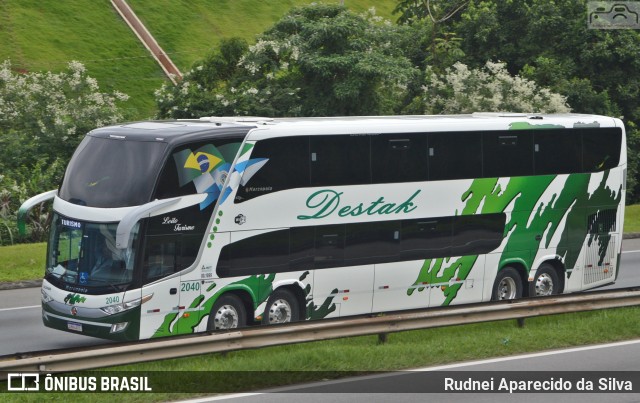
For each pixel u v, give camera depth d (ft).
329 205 77.15
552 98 163.32
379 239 80.12
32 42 263.70
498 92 160.66
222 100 151.74
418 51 188.34
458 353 65.10
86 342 73.20
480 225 86.48
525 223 89.51
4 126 155.63
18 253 107.76
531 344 68.59
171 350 56.95
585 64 187.73
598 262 95.61
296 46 155.22
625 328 73.77
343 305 78.64
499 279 88.84
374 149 79.66
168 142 69.72
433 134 83.20
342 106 155.94
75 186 71.87
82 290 69.10
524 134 89.15
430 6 204.44
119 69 266.36
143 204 68.39
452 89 165.07
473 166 85.76
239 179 72.49
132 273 67.77
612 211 96.22
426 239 82.99
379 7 367.04
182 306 69.92
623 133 96.78
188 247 70.13
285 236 74.95
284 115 154.10
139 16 299.99
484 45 192.13
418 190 82.28
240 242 72.59
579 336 71.26
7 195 132.67
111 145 71.87
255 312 73.77
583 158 93.50
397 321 66.80
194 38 300.81
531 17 190.49
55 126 154.30
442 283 84.38
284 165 74.79
